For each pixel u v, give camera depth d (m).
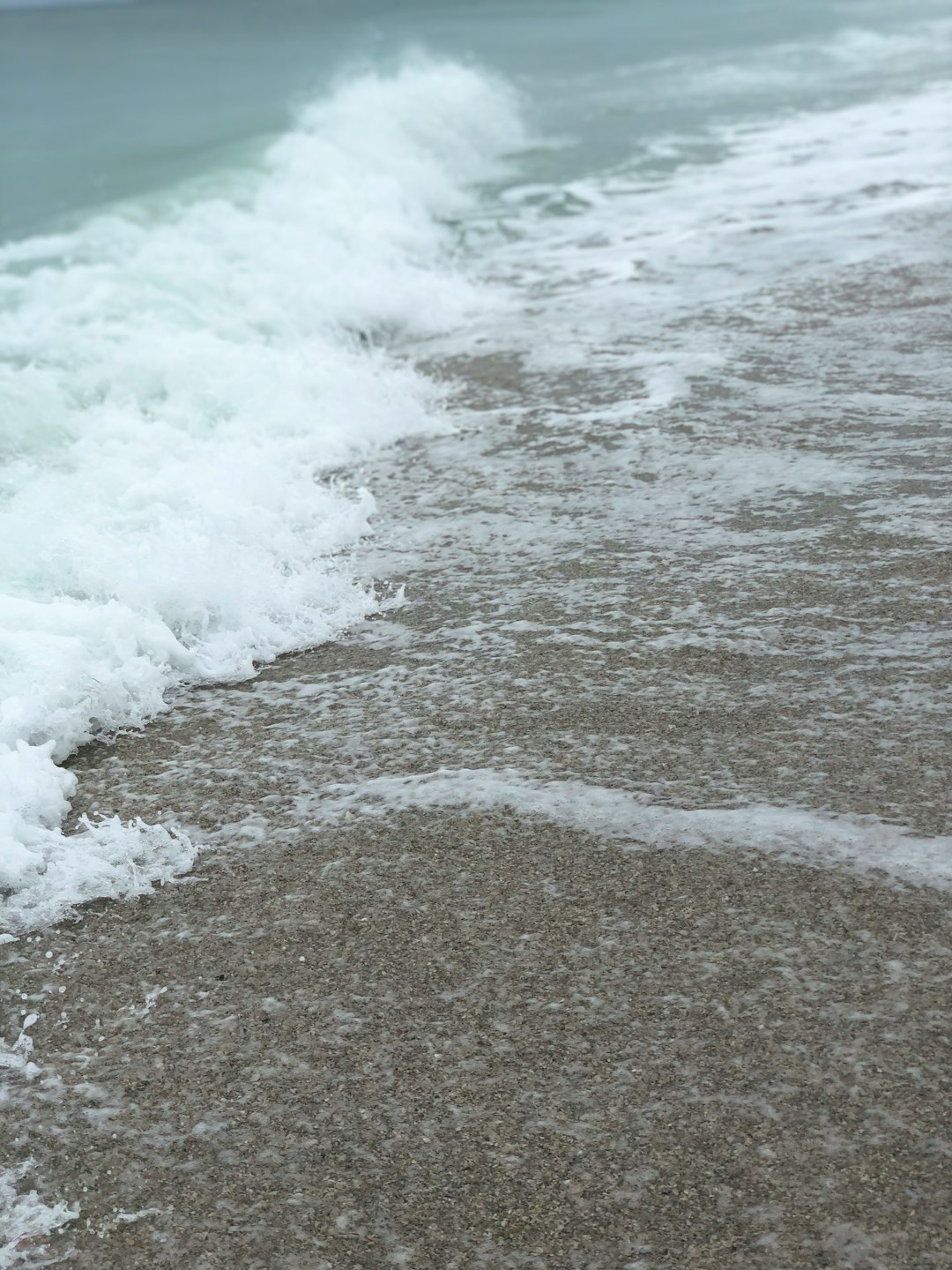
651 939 2.40
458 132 11.27
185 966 2.43
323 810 2.84
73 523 3.96
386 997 2.32
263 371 5.33
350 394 5.20
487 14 28.64
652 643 3.34
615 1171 1.96
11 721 3.02
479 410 5.09
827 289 6.14
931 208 7.56
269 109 12.84
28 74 17.69
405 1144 2.03
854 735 2.92
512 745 3.00
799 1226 1.85
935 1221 1.85
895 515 3.87
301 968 2.40
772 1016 2.21
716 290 6.35
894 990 2.25
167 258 6.95
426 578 3.80
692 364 5.29
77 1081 2.18
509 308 6.46
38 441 4.70
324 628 3.56
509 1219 1.90
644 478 4.30
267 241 7.35
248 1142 2.05
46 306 6.14
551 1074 2.13
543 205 8.84
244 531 3.98
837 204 7.95
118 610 3.41
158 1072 2.19
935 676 3.11
